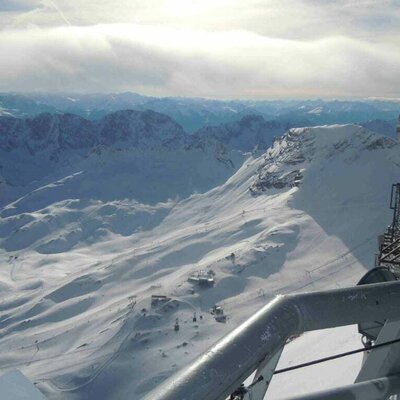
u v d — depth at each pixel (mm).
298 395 3078
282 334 2818
